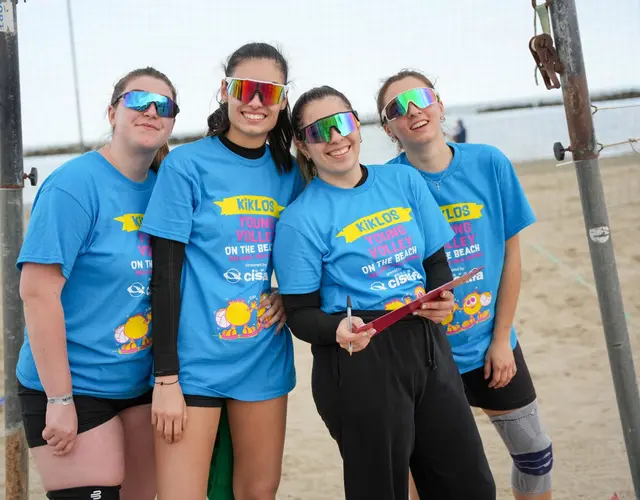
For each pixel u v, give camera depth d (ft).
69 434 8.41
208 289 8.91
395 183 9.19
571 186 40.68
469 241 10.02
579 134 9.54
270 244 9.28
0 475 14.34
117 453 8.88
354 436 8.32
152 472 9.77
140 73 9.13
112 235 8.71
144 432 9.59
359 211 8.91
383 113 10.36
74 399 8.70
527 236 30.55
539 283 24.47
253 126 9.07
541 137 74.43
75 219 8.41
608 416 15.21
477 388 10.44
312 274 8.69
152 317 8.73
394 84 10.06
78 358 8.74
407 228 8.91
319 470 13.99
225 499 9.81
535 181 43.57
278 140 9.63
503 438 10.73
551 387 16.85
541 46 9.63
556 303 22.47
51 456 8.59
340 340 7.88
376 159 63.10
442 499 8.69
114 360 8.80
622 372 9.73
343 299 8.66
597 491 12.39
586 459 13.52
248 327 9.07
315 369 8.77
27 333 8.43
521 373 10.50
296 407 17.15
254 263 9.12
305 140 9.07
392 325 8.50
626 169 41.24
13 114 9.53
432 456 8.59
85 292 8.75
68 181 8.46
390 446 8.23
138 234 8.91
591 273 25.04
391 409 8.23
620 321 9.70
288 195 9.63
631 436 9.82
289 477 13.78
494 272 10.16
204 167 8.99
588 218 9.68
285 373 9.57
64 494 8.59
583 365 17.95
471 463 8.54
